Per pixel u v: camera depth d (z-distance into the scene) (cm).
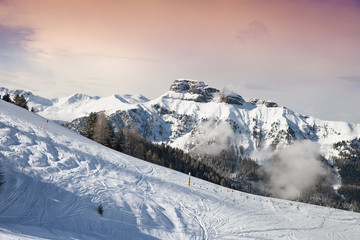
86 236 2030
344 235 3534
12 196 2175
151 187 3438
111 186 3008
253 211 3697
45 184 2520
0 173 2355
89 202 2512
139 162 4612
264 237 2933
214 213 3247
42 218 2064
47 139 3691
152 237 2403
